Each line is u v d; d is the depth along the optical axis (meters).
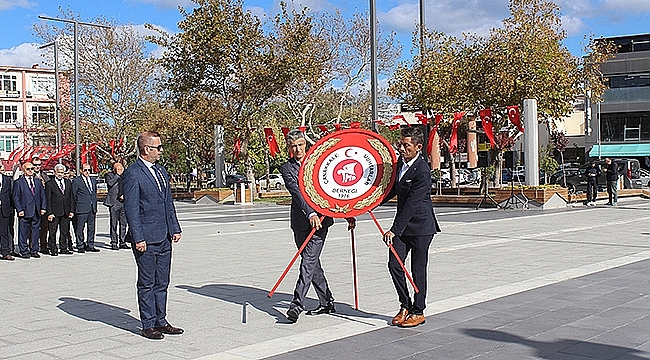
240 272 10.99
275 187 52.97
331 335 6.76
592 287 9.02
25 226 13.77
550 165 42.47
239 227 19.80
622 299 8.20
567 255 12.12
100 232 19.45
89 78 40.59
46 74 76.75
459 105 28.17
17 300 8.98
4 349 6.47
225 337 6.79
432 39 29.61
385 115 44.69
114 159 39.72
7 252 13.53
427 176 6.89
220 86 34.50
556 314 7.46
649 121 56.00
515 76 26.55
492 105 27.45
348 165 7.19
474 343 6.35
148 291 6.83
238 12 33.12
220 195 33.72
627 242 13.89
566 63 27.77
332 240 15.31
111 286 9.98
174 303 8.48
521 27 27.11
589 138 58.00
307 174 7.21
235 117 35.09
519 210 24.28
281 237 16.61
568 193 25.80
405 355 6.01
